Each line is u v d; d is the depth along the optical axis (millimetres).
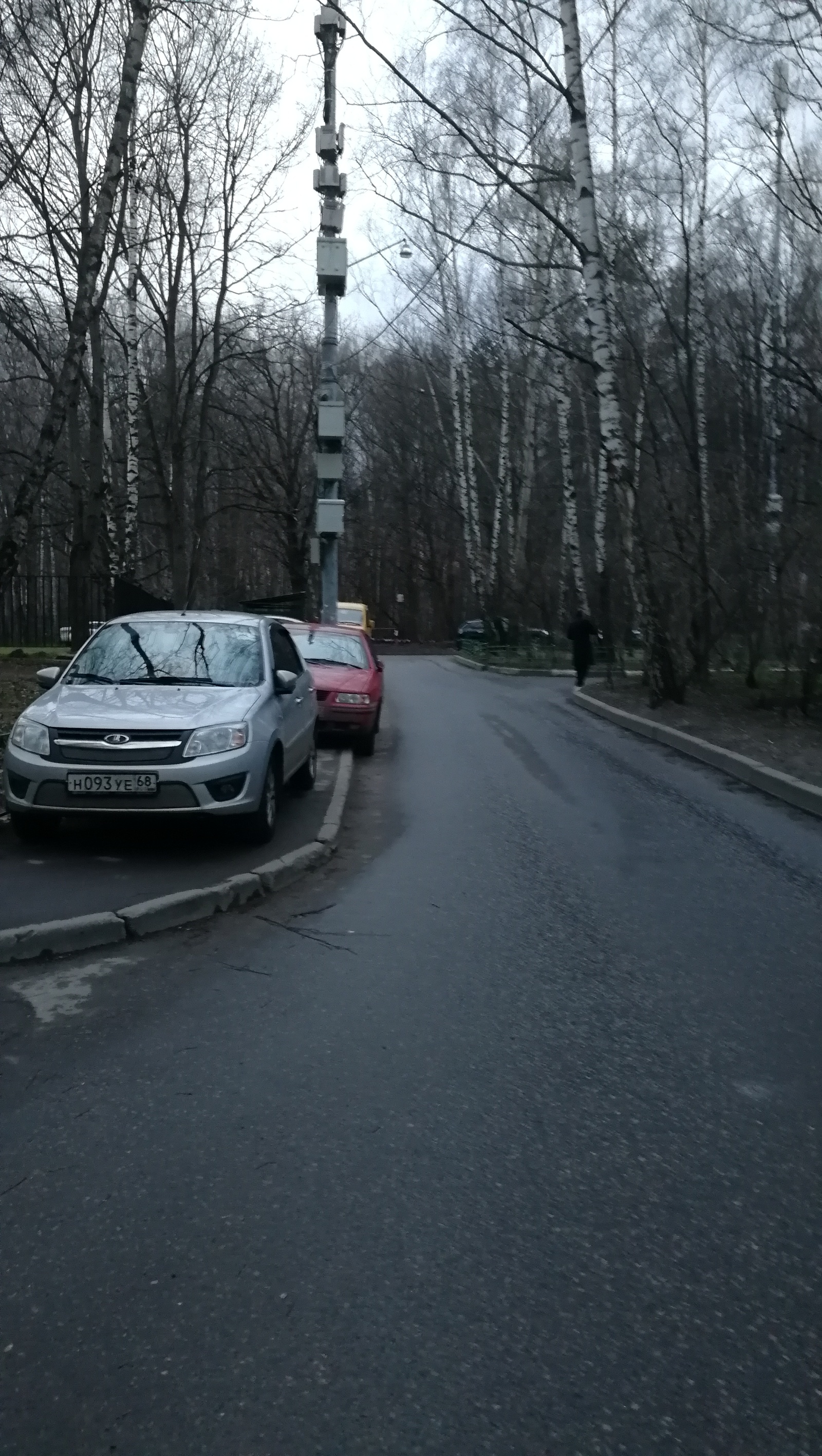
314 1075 4973
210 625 10391
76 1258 3596
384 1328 3277
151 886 7668
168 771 8398
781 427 23344
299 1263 3578
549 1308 3381
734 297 27188
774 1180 4160
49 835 8969
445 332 39312
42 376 22312
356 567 69375
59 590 25844
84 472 25500
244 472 38531
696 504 20859
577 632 26594
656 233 25266
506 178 17438
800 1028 5641
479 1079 4965
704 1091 4902
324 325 21172
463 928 7203
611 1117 4633
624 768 14234
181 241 25047
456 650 52625
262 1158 4242
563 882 8453
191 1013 5680
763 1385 3080
